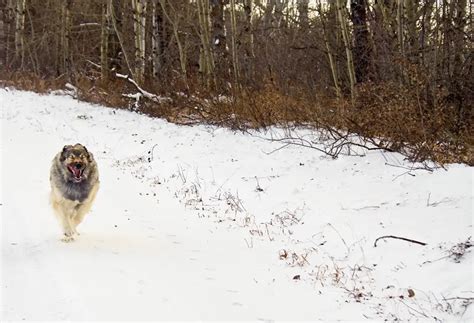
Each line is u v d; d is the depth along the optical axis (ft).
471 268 22.59
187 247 27.76
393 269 24.40
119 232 29.66
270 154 44.29
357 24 54.34
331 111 47.91
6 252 25.09
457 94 39.58
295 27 65.41
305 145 43.21
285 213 32.60
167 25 86.53
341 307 21.75
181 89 69.77
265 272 25.03
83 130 61.82
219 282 23.27
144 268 23.97
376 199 31.68
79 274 22.56
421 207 29.50
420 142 37.06
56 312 18.84
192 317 19.52
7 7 126.62
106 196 37.24
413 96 39.34
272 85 55.16
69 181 26.91
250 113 53.93
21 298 19.89
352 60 50.29
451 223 26.84
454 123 38.40
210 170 42.27
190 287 22.31
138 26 78.33
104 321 18.44
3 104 80.23
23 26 114.32
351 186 34.47
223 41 67.36
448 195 29.94
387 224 28.37
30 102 83.41
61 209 27.22
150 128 61.05
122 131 60.29
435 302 21.30
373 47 47.62
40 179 39.55
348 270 25.16
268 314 20.68
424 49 41.39
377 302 22.03
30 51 114.42
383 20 47.80
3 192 35.45
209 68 66.44
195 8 77.30
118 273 23.03
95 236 28.55
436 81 40.01
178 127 59.93
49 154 48.65
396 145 38.63
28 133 58.49
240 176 39.96
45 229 29.12
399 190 32.30
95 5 108.37
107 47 95.45
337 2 50.65
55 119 68.64
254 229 31.12
